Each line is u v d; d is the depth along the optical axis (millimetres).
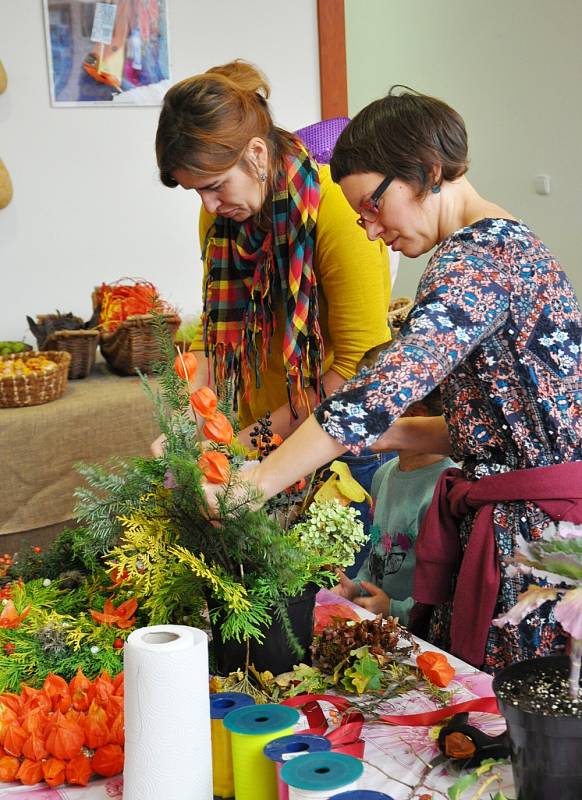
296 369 1914
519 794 936
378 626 1349
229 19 3732
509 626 1378
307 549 1258
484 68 5730
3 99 3512
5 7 3459
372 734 1151
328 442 1218
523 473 1365
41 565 1642
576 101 5176
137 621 1371
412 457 1887
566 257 5457
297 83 3873
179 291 3900
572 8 5066
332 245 1876
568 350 1325
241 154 1643
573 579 908
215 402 1178
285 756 933
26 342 3691
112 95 3633
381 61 6629
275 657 1252
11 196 3537
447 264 1281
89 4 3537
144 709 919
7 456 2736
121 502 1276
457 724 1096
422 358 1215
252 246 1947
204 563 1210
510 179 5707
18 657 1290
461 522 1483
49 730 1101
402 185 1352
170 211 3816
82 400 2891
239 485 1170
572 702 925
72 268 3719
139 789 932
